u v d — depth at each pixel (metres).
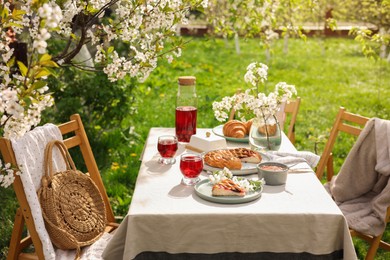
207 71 12.40
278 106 3.33
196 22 19.72
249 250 2.61
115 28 3.08
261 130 3.46
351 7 10.45
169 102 9.01
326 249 2.61
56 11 2.05
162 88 10.06
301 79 11.68
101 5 3.06
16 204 4.95
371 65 13.32
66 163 3.23
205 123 7.71
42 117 6.26
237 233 2.58
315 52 15.91
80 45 3.27
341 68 13.05
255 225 2.57
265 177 2.95
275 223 2.57
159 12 3.09
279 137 3.49
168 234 2.57
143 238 2.58
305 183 2.99
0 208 4.85
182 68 12.37
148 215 2.55
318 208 2.64
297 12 9.92
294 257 2.62
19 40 5.15
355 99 9.79
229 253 2.61
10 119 2.27
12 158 2.76
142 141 6.78
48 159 3.01
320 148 6.84
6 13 2.34
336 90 10.59
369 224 3.34
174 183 2.97
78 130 3.52
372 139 3.56
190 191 2.86
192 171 2.90
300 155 3.40
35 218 2.79
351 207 3.55
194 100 3.74
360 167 3.63
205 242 2.59
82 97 6.46
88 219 3.09
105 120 6.62
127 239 2.54
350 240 2.56
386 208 3.34
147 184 2.95
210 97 9.15
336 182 3.71
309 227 2.59
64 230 2.85
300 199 2.75
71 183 3.11
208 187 2.90
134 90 6.69
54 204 2.89
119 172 5.68
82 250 2.99
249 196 2.70
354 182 3.66
